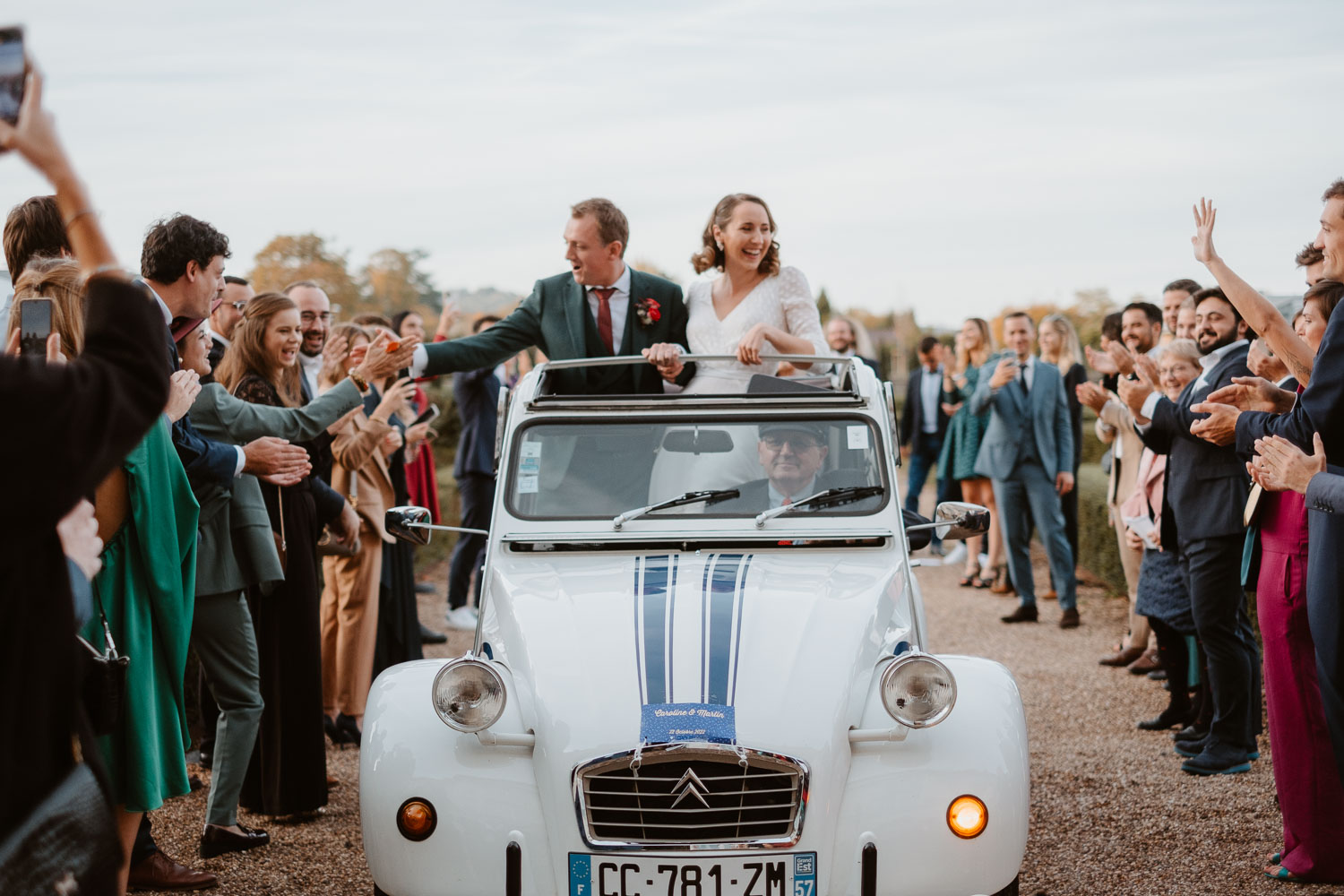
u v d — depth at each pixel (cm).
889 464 462
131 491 355
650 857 338
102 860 222
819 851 341
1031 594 1028
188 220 438
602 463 467
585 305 578
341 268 2855
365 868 489
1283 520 458
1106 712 728
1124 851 497
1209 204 487
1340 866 454
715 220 590
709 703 352
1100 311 3225
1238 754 597
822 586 411
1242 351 591
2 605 207
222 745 500
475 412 995
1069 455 1017
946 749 354
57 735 221
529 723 363
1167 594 668
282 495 530
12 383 192
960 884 345
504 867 345
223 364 576
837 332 1398
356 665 684
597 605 396
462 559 1009
